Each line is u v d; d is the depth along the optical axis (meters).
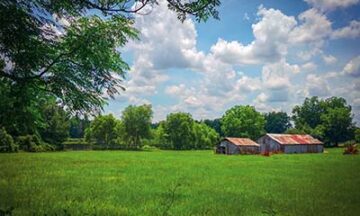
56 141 107.88
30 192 19.33
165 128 150.00
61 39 10.79
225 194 19.61
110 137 142.50
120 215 13.80
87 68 11.09
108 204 16.05
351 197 18.59
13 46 8.76
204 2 7.84
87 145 127.38
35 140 91.31
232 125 146.62
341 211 14.91
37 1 8.80
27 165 41.34
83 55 10.78
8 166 39.28
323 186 23.33
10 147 81.75
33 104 11.49
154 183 24.38
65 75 10.81
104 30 11.37
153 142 152.12
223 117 151.00
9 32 8.41
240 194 19.66
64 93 10.97
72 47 10.77
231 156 76.19
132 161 52.09
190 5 7.89
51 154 75.00
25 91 10.45
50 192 19.53
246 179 27.56
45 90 10.88
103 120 141.00
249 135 146.00
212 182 25.38
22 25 8.41
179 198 18.11
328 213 14.52
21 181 24.73
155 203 16.39
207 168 39.03
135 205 15.96
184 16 8.09
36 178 27.08
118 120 143.88
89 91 11.43
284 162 51.94
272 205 16.19
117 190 20.66
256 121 147.38
